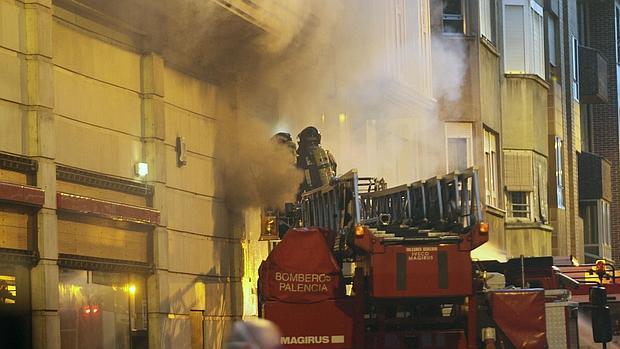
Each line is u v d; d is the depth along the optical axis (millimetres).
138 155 33625
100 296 31188
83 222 30312
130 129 33281
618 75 94938
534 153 69750
